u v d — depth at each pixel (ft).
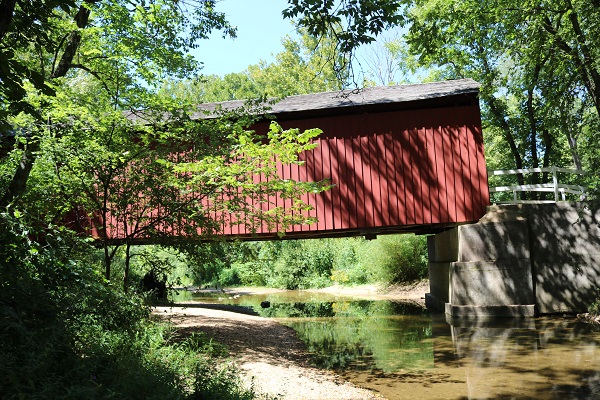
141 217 26.94
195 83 41.88
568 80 53.21
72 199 26.40
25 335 13.26
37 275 16.52
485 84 60.85
